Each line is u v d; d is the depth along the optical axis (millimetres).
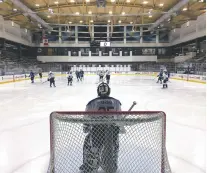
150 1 18406
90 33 28703
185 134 4066
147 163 2215
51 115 2135
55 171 2113
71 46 31016
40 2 18484
